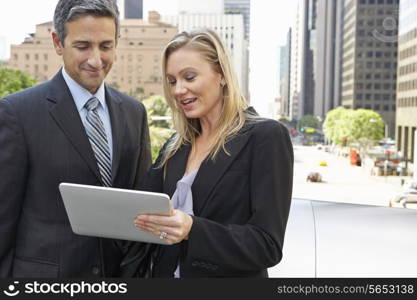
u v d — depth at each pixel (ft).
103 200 3.71
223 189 4.19
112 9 4.55
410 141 117.29
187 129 4.59
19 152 4.45
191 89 4.23
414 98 112.27
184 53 4.21
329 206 10.28
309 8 233.55
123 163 5.04
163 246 4.51
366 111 136.98
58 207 4.58
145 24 166.61
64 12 4.48
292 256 8.89
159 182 4.70
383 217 9.86
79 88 4.81
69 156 4.59
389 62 173.68
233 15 169.37
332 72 220.84
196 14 175.01
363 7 174.09
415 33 115.55
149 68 165.37
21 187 4.51
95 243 4.69
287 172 4.20
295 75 260.83
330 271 8.49
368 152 118.32
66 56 4.61
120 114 5.14
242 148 4.19
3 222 4.42
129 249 4.85
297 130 221.66
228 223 4.20
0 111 4.47
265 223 4.04
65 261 4.58
